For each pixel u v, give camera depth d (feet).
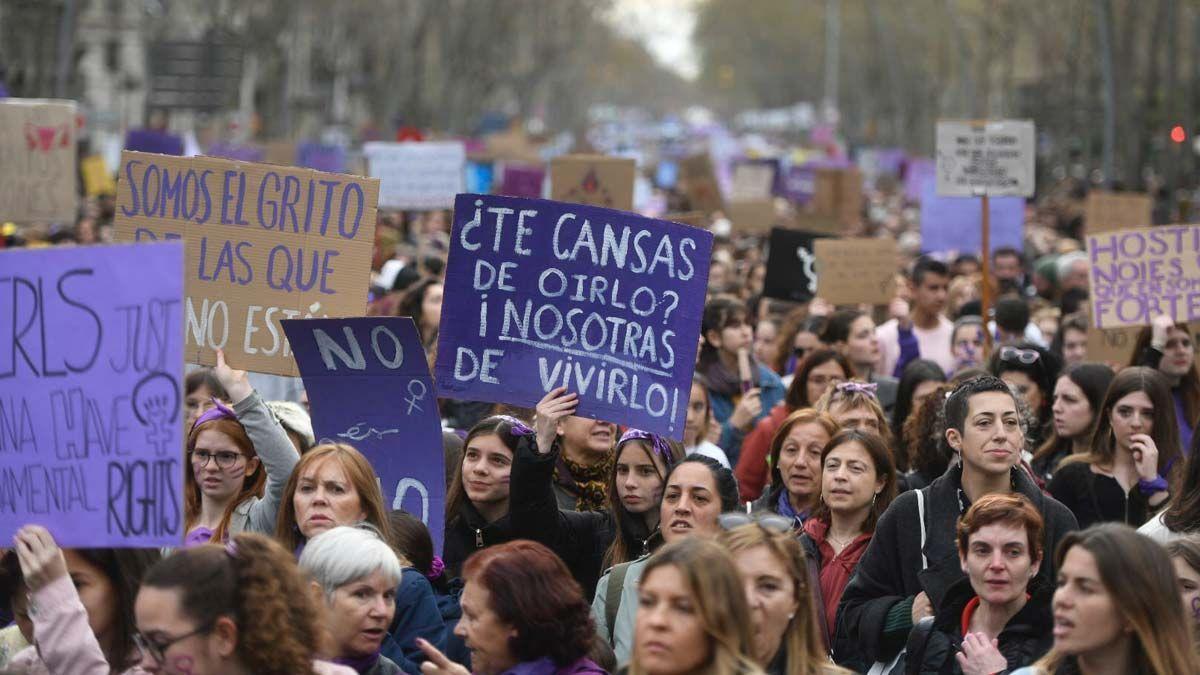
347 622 29.04
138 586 29.12
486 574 28.30
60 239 98.37
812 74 632.38
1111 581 26.23
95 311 26.84
